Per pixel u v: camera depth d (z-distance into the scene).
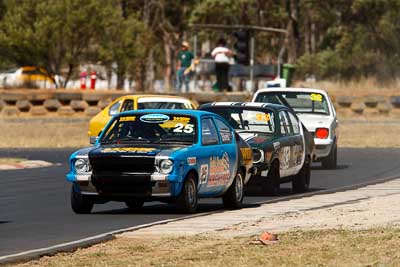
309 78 181.00
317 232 37.31
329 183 64.31
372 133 113.00
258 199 53.97
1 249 35.28
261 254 32.56
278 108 58.56
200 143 47.00
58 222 43.47
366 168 76.00
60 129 112.94
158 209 49.03
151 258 32.38
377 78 164.50
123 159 44.97
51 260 32.38
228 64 135.38
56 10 142.88
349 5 186.50
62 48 144.00
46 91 133.25
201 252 33.25
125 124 48.16
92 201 46.44
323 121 74.00
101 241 36.50
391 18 180.88
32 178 66.50
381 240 35.00
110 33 148.62
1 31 144.25
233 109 58.56
